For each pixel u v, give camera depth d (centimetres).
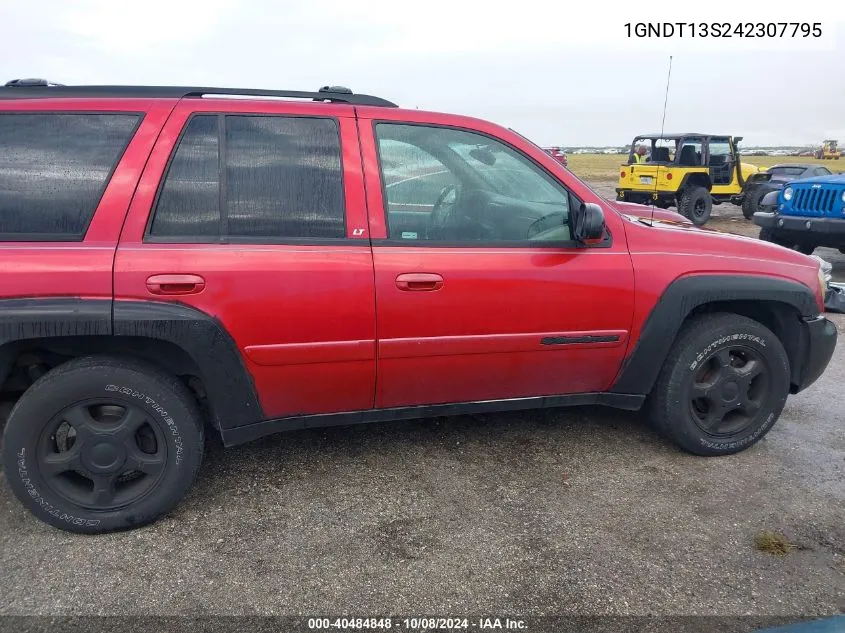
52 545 251
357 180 268
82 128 248
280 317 255
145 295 240
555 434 353
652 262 302
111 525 257
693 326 319
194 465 263
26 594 223
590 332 297
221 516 271
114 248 240
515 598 226
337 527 265
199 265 245
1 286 230
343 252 262
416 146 280
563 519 273
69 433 257
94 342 253
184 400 258
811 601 227
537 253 286
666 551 253
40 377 252
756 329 320
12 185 240
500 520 271
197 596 224
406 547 253
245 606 220
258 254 252
